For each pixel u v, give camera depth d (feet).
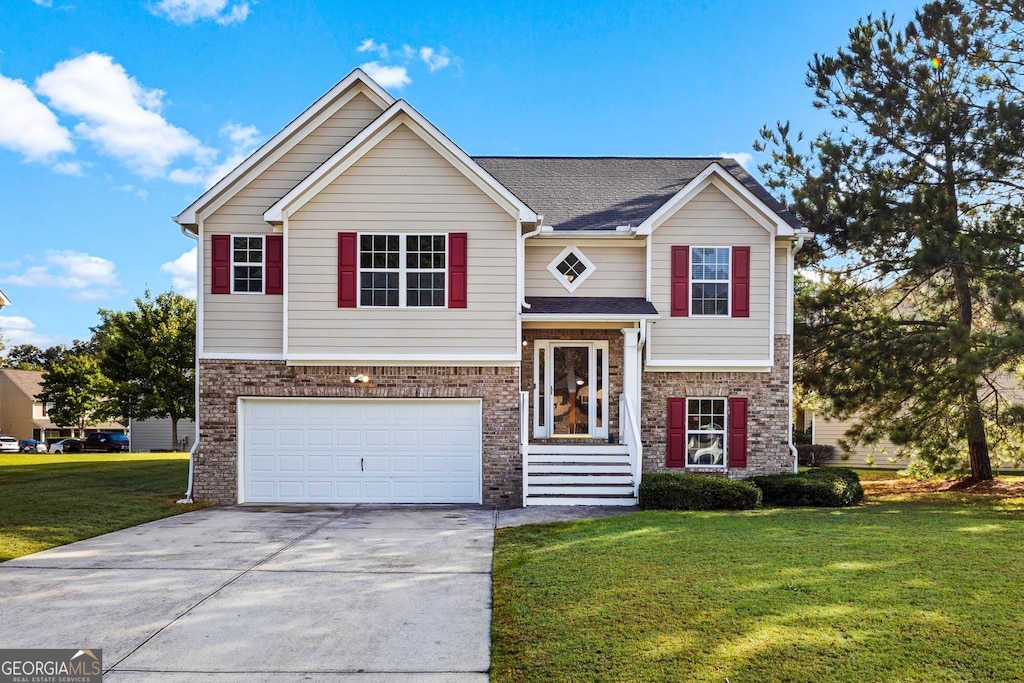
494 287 47.55
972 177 55.77
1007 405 55.72
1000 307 47.93
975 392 53.57
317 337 47.34
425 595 25.14
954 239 50.83
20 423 204.85
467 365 47.83
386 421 48.65
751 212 51.65
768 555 28.40
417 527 38.52
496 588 25.08
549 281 53.52
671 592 23.40
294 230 47.32
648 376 52.49
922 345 52.03
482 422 48.03
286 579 27.35
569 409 54.03
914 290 62.54
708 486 43.62
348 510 45.27
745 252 51.60
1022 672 16.90
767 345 51.52
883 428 56.85
